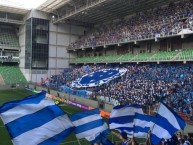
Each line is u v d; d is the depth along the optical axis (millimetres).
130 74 41531
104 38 55406
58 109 8047
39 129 7645
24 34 65562
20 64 67625
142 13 52281
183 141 12180
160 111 10445
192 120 24344
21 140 7367
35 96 8008
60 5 56188
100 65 54125
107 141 10711
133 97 32438
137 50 49594
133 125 11070
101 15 58125
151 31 42750
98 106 34688
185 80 32281
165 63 40531
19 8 60812
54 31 64688
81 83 44125
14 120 7422
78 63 62781
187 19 37719
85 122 10508
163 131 10242
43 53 63250
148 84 35000
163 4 47938
